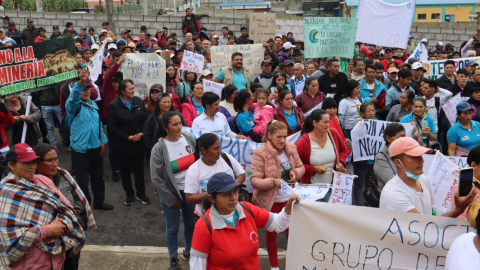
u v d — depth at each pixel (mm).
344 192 4504
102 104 9523
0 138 6422
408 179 3832
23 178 3732
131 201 7184
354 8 34938
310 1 36812
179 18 19297
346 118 7312
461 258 2725
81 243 4051
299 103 8070
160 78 8484
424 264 3691
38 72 5652
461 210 3656
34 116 7145
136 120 6969
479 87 7219
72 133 6578
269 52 11625
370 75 8445
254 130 6660
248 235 3438
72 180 4355
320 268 3744
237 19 19766
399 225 3676
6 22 18031
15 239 3559
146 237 6176
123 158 6996
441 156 4355
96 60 8859
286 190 4012
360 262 3721
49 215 3742
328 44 10141
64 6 26500
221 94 8383
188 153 5230
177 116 5109
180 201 5172
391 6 10797
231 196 3328
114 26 17891
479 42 15414
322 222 3697
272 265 5047
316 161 5391
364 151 6605
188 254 5344
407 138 3760
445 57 13719
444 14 42156
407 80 7902
